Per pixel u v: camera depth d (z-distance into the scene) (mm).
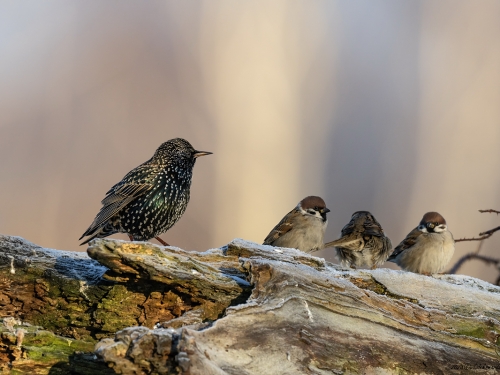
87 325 5055
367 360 4473
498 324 5000
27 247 5371
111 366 3961
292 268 4863
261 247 5430
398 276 5496
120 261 4777
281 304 4562
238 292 4871
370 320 4715
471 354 4777
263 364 4188
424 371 4570
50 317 5125
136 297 4992
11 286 5168
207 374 3838
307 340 4406
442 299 5297
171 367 3912
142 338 3975
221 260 5281
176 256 4914
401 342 4660
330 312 4645
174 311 4965
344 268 5688
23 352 4723
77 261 5320
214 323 4324
